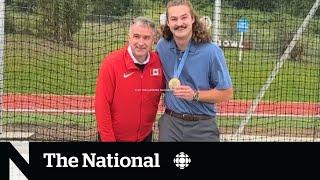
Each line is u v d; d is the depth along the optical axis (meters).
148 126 5.30
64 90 12.00
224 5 13.38
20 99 11.17
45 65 13.01
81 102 11.40
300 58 13.03
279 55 12.37
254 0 13.25
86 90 12.10
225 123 10.28
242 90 11.97
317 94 12.02
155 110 5.31
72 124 9.95
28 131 9.33
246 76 12.65
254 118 10.73
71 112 10.68
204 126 5.29
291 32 12.16
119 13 13.64
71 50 13.62
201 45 5.13
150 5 12.66
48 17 13.97
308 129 10.29
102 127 5.12
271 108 11.33
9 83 11.77
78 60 13.30
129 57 5.08
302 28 8.97
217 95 5.12
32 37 13.68
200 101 5.16
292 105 11.55
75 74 12.88
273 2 13.12
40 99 11.34
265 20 13.30
